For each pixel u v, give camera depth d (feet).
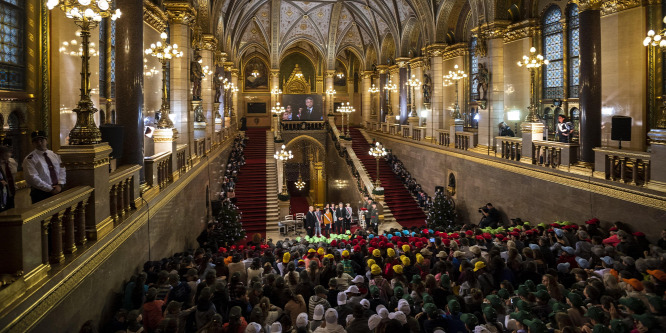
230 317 16.97
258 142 115.24
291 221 73.97
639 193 37.47
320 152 132.26
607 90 48.06
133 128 30.19
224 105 100.07
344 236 54.39
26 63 26.30
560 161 49.49
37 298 14.29
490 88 65.46
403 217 82.84
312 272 25.96
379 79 122.93
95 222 20.57
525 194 55.42
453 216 70.69
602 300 18.13
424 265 27.61
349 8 116.26
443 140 82.99
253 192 86.53
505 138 60.59
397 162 103.76
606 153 42.22
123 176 24.85
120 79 30.04
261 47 128.98
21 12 25.98
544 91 62.18
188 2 52.42
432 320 17.48
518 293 20.52
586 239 33.01
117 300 22.63
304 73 146.82
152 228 30.73
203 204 59.16
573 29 56.24
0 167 18.20
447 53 85.87
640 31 44.24
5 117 24.30
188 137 53.16
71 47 29.01
